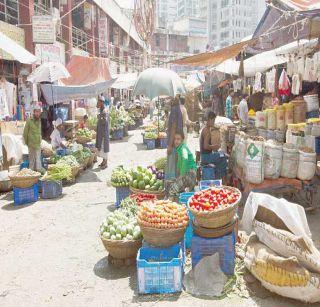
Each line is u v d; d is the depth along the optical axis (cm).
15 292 474
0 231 685
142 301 442
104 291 468
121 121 2016
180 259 451
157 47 7456
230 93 2050
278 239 444
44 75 1187
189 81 2377
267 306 421
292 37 909
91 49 2805
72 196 907
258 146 685
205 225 476
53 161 1066
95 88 1412
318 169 852
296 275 409
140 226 485
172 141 701
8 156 1120
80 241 626
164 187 727
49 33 1433
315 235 601
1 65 1416
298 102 1032
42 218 750
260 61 1407
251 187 705
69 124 1510
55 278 505
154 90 795
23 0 1620
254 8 11419
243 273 482
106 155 1237
